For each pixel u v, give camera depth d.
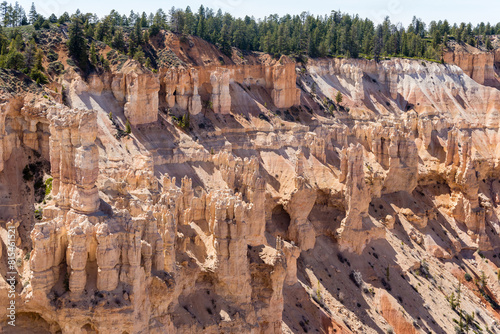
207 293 71.06
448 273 138.62
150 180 79.19
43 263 51.28
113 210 55.47
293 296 95.19
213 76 133.88
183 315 65.62
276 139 131.75
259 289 76.56
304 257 111.12
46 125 71.25
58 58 115.94
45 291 51.44
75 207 54.25
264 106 146.50
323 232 120.88
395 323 108.06
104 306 51.03
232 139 130.38
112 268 52.31
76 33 119.50
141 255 57.25
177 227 73.75
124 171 83.62
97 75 114.81
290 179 121.38
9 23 147.00
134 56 131.25
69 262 52.06
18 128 71.50
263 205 90.88
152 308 58.75
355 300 108.06
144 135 113.69
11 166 67.56
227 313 69.94
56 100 82.25
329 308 100.88
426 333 108.75
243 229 71.19
